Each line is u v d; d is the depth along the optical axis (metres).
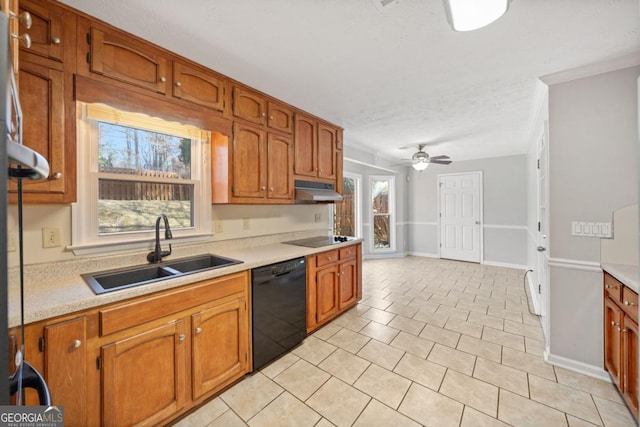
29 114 1.24
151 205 1.97
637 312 1.42
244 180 2.24
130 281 1.73
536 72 2.02
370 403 1.66
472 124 3.28
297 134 2.76
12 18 0.66
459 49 1.73
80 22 1.39
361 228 5.75
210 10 1.37
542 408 1.60
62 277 1.52
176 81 1.77
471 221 5.66
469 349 2.26
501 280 4.32
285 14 1.40
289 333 2.22
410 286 4.02
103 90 1.46
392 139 4.04
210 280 1.66
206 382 1.63
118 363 1.27
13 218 1.38
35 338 1.07
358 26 1.51
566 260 2.02
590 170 1.94
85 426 1.18
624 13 1.39
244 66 1.93
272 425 1.50
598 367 1.90
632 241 1.81
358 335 2.52
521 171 5.10
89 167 1.66
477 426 1.48
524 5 1.33
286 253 2.30
